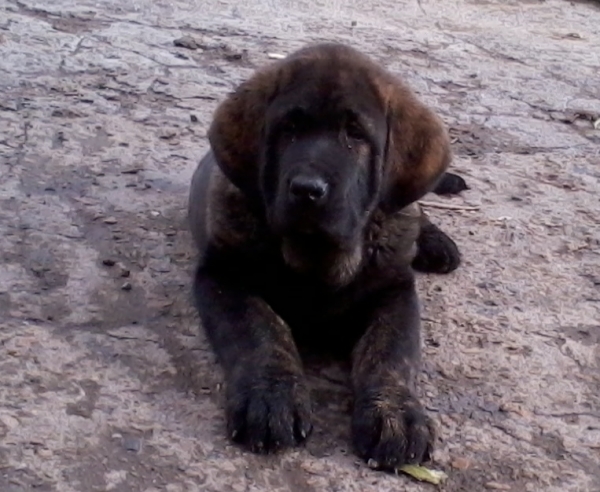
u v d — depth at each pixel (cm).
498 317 149
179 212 166
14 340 135
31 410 124
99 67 212
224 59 223
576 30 288
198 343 137
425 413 126
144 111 197
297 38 244
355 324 139
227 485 116
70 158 177
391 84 136
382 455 119
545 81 236
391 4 291
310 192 122
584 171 195
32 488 114
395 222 138
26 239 155
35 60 211
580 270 163
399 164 137
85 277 148
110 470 117
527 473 122
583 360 142
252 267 137
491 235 169
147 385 129
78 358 133
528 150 201
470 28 278
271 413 120
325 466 119
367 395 124
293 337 140
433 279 156
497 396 134
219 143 136
